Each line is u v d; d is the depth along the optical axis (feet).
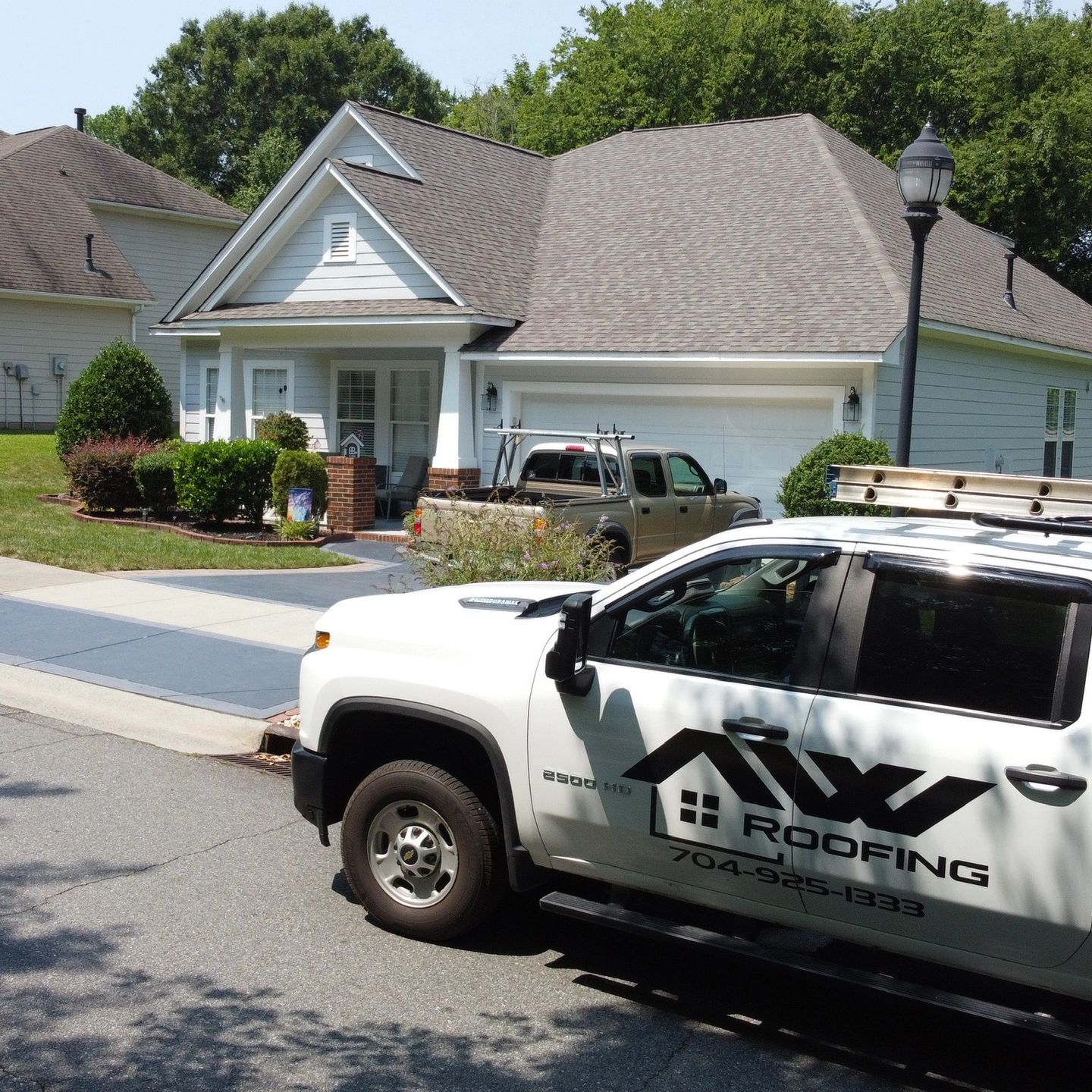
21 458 75.51
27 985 15.38
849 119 114.73
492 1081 13.42
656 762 14.76
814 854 13.70
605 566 30.58
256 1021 14.64
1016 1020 12.70
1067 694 12.55
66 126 120.06
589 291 60.03
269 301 66.28
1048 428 73.56
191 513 60.34
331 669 17.60
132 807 22.50
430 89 201.77
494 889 16.70
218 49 192.95
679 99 118.21
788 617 14.78
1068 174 111.34
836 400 51.01
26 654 33.09
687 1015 15.25
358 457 59.57
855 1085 13.64
